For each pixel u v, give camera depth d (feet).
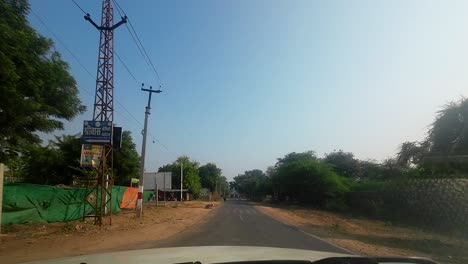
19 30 50.62
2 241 51.39
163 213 121.39
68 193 82.07
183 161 352.69
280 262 9.87
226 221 97.25
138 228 73.26
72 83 62.64
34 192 72.02
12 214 67.10
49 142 156.56
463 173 89.51
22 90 54.54
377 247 55.21
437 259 46.21
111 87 115.24
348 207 170.09
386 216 118.52
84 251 46.03
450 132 116.88
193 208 167.22
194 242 55.21
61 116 63.82
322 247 52.11
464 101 116.37
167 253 11.91
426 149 127.95
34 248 46.93
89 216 81.61
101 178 79.25
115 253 12.07
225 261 10.00
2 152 61.00
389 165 171.42
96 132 79.56
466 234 77.61
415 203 102.42
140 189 99.86
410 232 82.48
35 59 55.83
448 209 87.15
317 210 179.52
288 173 234.58
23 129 59.16
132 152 175.83
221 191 572.51
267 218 111.86
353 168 298.56
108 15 116.78
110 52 115.96
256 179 517.96
